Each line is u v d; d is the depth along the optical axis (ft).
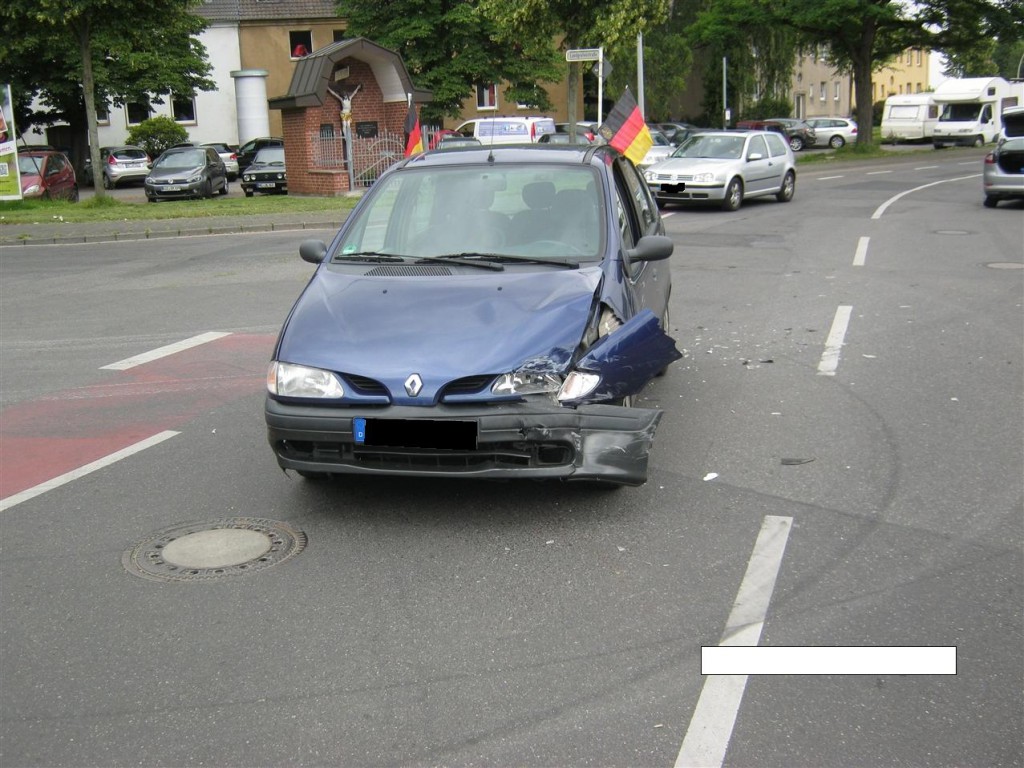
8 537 17.57
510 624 14.07
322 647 13.55
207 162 108.17
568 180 21.90
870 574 15.46
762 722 11.68
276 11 178.19
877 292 40.01
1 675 13.01
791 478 19.65
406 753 11.18
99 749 11.40
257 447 22.30
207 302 41.19
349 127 96.12
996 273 43.93
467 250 20.58
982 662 12.91
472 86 150.82
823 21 135.54
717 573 15.55
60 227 68.95
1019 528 17.12
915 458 20.68
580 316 17.72
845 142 192.44
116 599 15.08
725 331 33.40
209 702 12.28
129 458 21.76
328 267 20.52
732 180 75.66
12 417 25.18
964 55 149.38
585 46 84.64
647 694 12.28
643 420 16.89
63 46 132.98
